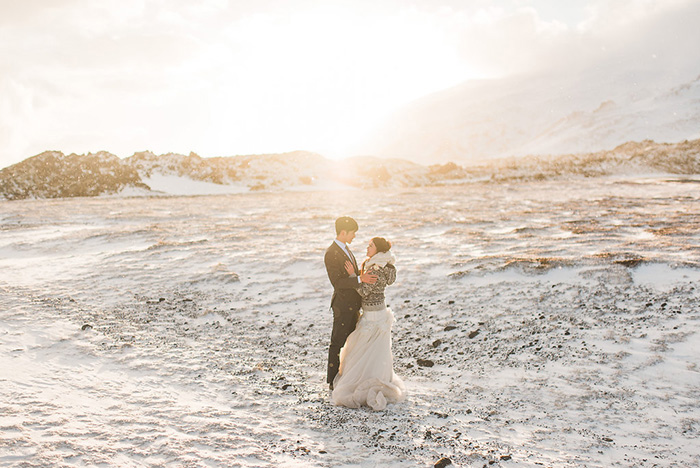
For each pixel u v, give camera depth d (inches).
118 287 366.9
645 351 220.4
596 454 138.4
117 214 1011.3
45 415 154.8
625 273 340.8
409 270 406.3
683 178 2305.6
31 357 215.3
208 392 185.6
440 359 230.5
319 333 271.1
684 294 297.6
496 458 135.5
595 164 3004.4
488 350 237.3
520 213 863.7
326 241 586.2
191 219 919.7
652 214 757.3
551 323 269.0
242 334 268.7
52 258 497.4
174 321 288.5
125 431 146.7
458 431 153.3
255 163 2942.9
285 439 146.1
